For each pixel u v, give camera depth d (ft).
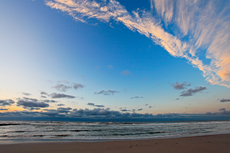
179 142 45.06
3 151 33.37
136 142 47.29
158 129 117.70
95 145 41.70
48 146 39.83
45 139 57.26
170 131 98.07
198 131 94.32
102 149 35.42
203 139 51.65
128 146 39.32
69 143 45.34
